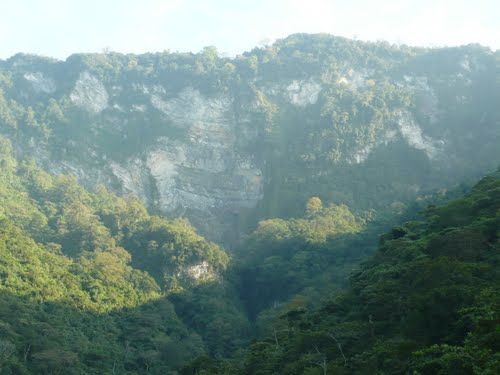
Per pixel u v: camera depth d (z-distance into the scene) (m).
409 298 61.41
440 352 46.00
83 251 127.75
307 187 175.25
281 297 129.25
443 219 83.81
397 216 139.62
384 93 196.62
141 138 196.38
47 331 88.25
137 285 121.31
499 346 42.75
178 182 189.88
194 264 132.50
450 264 61.56
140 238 140.50
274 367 67.44
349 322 67.62
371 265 88.25
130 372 92.88
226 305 125.25
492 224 72.12
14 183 159.38
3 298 91.56
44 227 138.38
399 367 50.84
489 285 55.81
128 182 186.38
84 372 85.69
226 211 185.50
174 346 102.88
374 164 179.25
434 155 184.50
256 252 149.25
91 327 99.69
